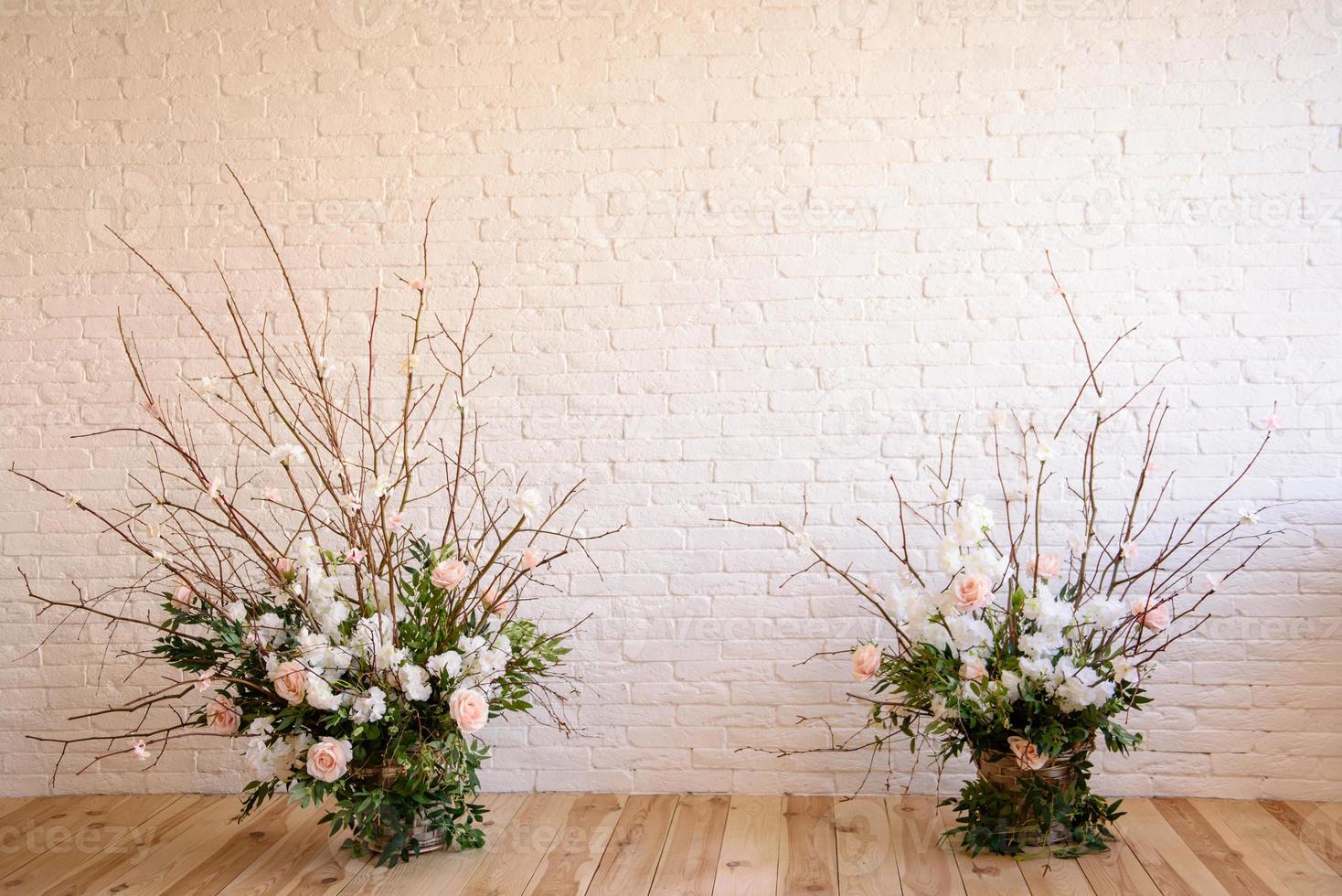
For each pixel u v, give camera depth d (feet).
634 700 10.57
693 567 10.55
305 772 8.90
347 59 10.65
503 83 10.58
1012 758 8.91
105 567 10.73
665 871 8.75
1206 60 10.16
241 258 10.71
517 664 9.26
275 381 10.50
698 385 10.54
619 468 10.59
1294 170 10.11
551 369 10.60
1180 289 10.20
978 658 8.89
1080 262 10.27
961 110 10.33
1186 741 10.22
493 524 9.65
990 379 10.35
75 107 10.74
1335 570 10.10
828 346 10.45
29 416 10.75
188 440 10.72
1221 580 10.04
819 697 10.46
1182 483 10.21
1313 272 10.11
